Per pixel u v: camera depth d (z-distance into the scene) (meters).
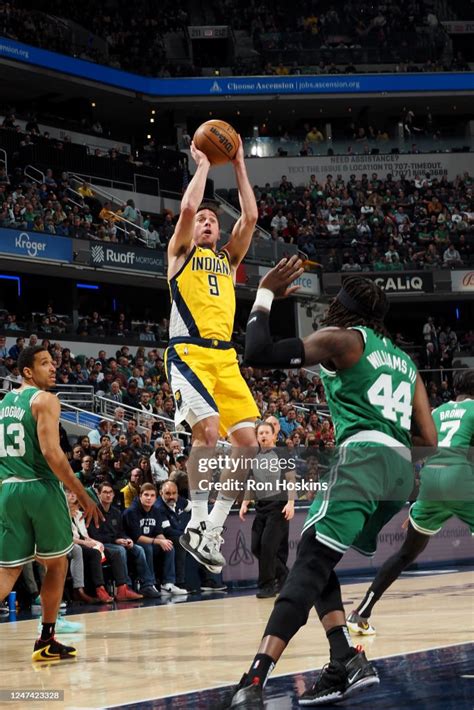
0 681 4.33
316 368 23.62
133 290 25.38
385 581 5.48
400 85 30.34
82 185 23.84
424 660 4.43
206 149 5.23
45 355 5.32
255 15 31.86
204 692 3.83
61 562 5.15
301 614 3.41
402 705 3.41
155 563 10.49
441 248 26.91
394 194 28.58
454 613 6.58
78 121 28.38
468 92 30.78
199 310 5.22
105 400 16.98
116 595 9.74
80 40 28.97
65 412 17.03
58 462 5.02
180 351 5.18
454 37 33.19
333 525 3.51
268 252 23.41
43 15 27.31
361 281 3.75
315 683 3.60
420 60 31.02
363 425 3.60
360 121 32.88
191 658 4.90
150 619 7.25
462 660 4.39
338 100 30.73
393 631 5.63
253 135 30.36
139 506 10.26
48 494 5.13
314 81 29.97
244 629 6.23
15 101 29.58
